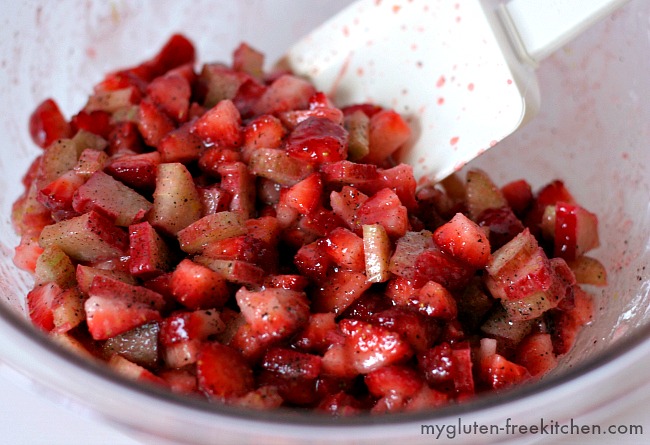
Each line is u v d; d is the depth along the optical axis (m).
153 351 0.25
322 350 0.26
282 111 0.32
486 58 0.30
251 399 0.24
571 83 0.35
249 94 0.33
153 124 0.31
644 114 0.32
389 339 0.25
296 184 0.29
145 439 0.24
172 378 0.25
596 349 0.26
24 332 0.23
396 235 0.28
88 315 0.25
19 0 0.34
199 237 0.28
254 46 0.41
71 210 0.29
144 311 0.25
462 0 0.30
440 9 0.31
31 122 0.34
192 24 0.40
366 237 0.27
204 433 0.22
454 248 0.27
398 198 0.29
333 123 0.30
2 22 0.33
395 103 0.33
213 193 0.29
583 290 0.30
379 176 0.29
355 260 0.27
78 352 0.25
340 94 0.34
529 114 0.29
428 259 0.27
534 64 0.30
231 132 0.30
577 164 0.35
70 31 0.37
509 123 0.29
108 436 0.26
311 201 0.28
